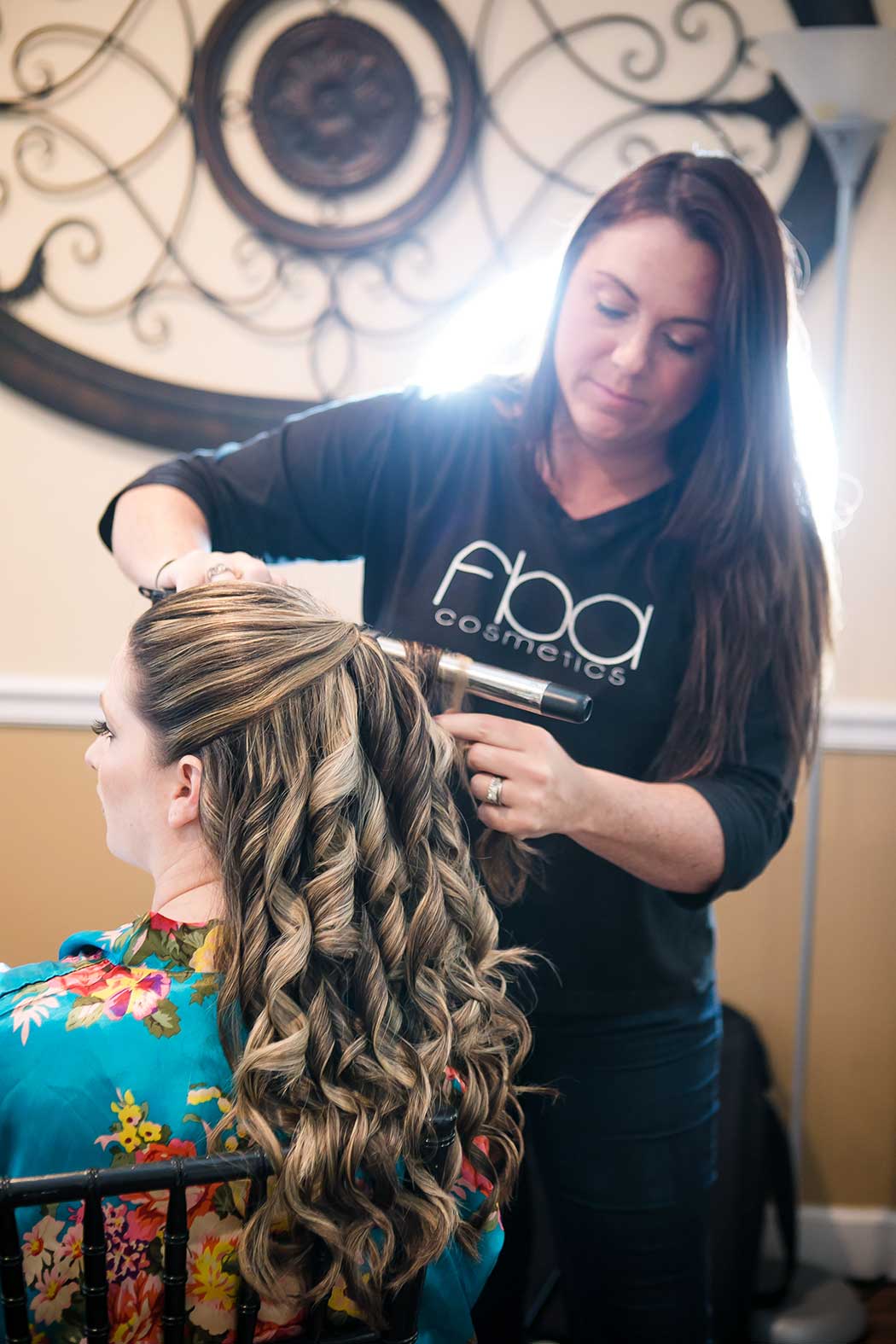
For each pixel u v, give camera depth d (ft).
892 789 7.48
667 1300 5.00
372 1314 2.90
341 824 2.97
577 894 4.64
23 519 7.61
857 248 7.22
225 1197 2.81
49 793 7.67
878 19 7.09
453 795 4.30
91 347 7.48
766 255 4.24
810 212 7.20
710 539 4.47
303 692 2.99
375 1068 2.88
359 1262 2.84
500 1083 3.21
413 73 7.22
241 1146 2.79
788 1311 7.18
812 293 7.26
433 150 7.29
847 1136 7.75
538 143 7.29
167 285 7.43
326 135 7.27
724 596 4.51
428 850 3.16
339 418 4.93
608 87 7.24
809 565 4.59
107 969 2.93
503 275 7.36
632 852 4.23
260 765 2.93
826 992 7.65
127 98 7.30
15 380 7.43
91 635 7.68
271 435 5.00
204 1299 2.83
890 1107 7.72
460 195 7.34
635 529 4.60
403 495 4.85
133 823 3.10
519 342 6.02
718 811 4.40
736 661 4.55
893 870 7.54
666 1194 4.90
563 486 4.64
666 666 4.60
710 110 7.22
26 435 7.55
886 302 7.24
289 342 7.47
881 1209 7.79
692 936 4.95
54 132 7.32
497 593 4.65
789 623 4.57
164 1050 2.80
